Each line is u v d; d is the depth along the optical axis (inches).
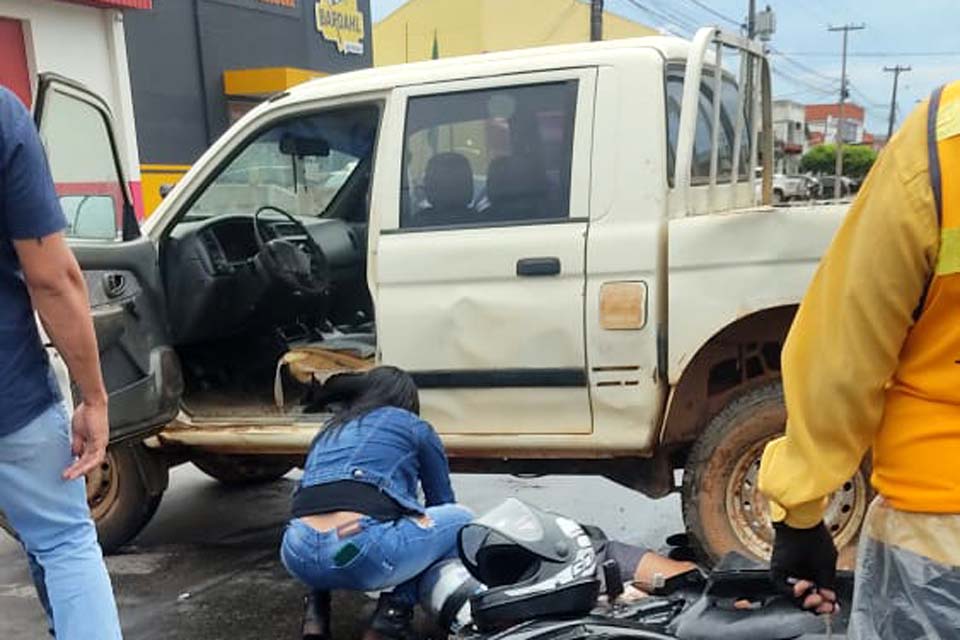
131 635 137.8
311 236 172.4
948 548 54.0
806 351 57.9
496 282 137.9
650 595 104.6
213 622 141.7
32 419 91.8
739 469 134.7
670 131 137.9
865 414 55.9
